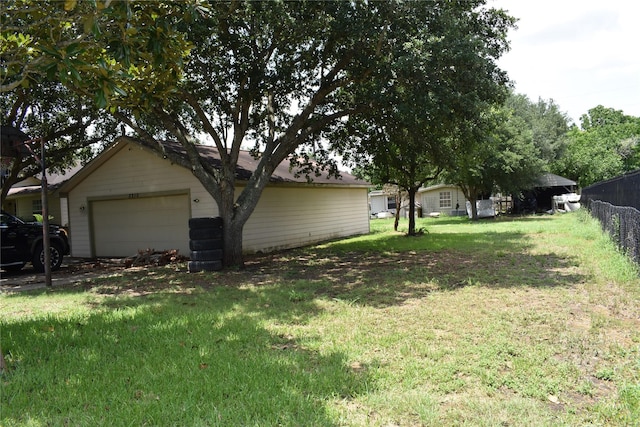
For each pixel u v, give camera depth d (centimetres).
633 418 275
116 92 477
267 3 852
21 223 1121
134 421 281
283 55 1038
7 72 474
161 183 1391
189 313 584
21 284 948
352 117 1224
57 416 294
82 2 425
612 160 3638
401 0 810
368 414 290
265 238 1434
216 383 341
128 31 477
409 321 512
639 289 621
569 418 280
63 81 424
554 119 3569
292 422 277
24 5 477
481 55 850
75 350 434
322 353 409
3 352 434
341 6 860
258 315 564
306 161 1402
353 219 2044
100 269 1194
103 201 1530
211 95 1016
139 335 480
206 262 1006
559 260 929
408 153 1284
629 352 391
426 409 293
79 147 1585
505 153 2359
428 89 855
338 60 1024
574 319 498
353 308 587
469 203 2894
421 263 995
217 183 1054
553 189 3275
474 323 492
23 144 881
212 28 850
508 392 323
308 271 962
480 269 862
